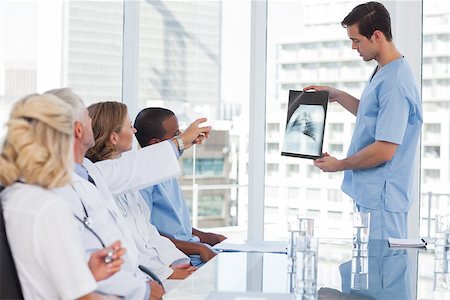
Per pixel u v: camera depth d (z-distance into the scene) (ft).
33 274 5.34
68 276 5.21
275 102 13.51
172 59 13.39
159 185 10.05
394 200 10.21
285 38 13.39
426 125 12.74
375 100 10.27
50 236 5.22
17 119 5.34
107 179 8.23
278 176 13.57
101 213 6.97
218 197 13.66
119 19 13.17
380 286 6.33
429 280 6.66
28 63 12.61
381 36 10.26
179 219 10.23
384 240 9.64
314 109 10.54
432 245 9.14
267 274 6.95
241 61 13.47
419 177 12.73
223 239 11.10
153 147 8.61
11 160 5.36
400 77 10.13
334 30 13.10
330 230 13.33
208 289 6.16
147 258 8.92
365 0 12.91
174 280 8.82
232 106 13.55
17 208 5.29
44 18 12.69
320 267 7.34
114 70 13.21
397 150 10.29
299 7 13.28
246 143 13.57
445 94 12.61
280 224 13.62
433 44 12.66
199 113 13.52
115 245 5.67
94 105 8.84
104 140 8.69
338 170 10.34
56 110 5.36
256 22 13.35
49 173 5.32
